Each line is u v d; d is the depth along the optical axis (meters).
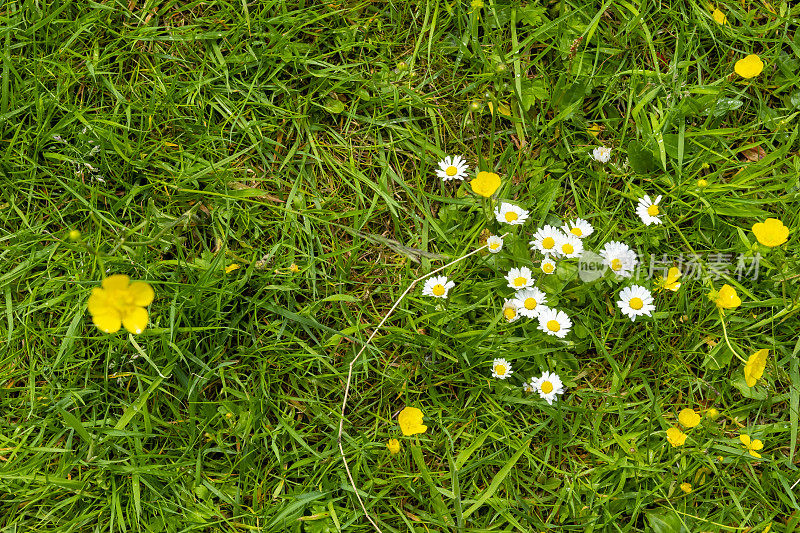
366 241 1.03
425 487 0.99
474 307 1.01
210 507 0.98
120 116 1.03
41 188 1.02
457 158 1.03
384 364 1.01
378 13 1.06
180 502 0.98
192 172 1.02
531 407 1.01
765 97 1.06
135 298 0.91
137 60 1.04
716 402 1.01
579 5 1.05
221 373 0.99
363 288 1.03
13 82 1.02
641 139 1.04
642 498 0.99
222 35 1.04
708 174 1.04
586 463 1.00
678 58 1.06
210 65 1.04
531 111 1.05
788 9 1.06
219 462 0.99
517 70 1.04
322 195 1.04
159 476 0.98
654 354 1.02
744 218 1.03
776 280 1.02
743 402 1.01
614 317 1.01
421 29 1.06
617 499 0.99
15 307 1.00
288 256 1.02
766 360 1.00
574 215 1.04
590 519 0.98
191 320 1.00
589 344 1.02
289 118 1.04
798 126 1.04
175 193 1.02
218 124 1.04
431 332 1.02
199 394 1.00
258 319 1.02
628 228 1.03
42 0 1.03
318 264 1.03
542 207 1.03
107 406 0.99
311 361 1.00
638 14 1.04
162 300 1.00
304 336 1.02
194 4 1.04
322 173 1.04
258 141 1.04
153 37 1.04
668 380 1.02
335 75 1.04
